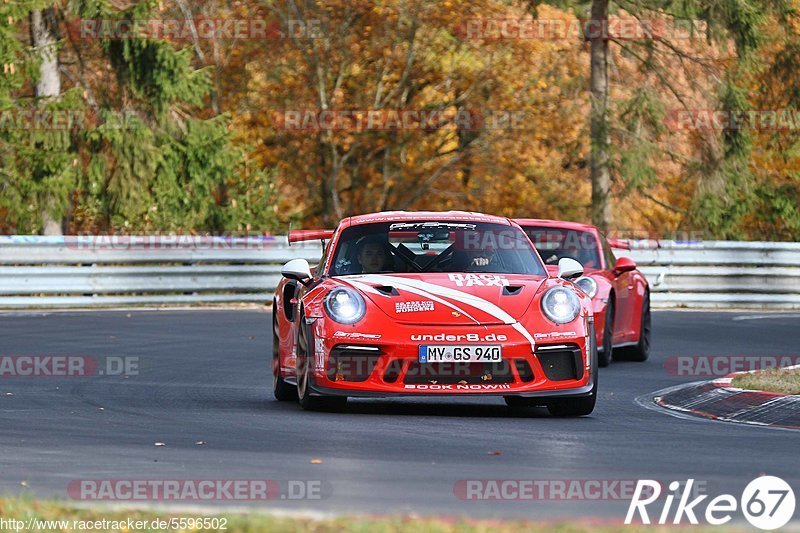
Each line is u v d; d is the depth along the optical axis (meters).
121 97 103.62
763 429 31.58
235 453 26.27
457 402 36.84
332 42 120.00
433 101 122.62
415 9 116.06
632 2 113.31
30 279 72.81
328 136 120.81
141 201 100.56
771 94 124.75
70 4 99.94
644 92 112.44
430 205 131.62
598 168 113.62
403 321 32.22
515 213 131.25
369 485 22.50
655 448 27.67
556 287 33.75
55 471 23.88
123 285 75.69
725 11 109.81
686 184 120.00
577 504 21.00
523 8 117.94
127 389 39.22
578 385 32.72
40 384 40.38
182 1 120.69
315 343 32.62
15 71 98.69
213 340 55.97
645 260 85.44
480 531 17.72
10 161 99.38
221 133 105.88
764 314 78.38
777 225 129.25
